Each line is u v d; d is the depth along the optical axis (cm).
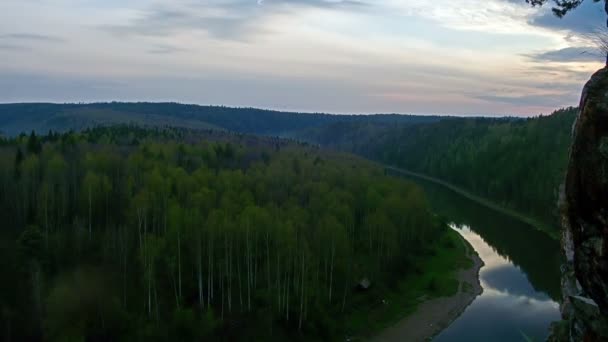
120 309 4912
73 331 4584
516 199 12162
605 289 1066
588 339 1194
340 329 5394
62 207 6681
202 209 6291
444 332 5519
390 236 6900
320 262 6025
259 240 5816
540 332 5444
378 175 10788
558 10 1850
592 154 1078
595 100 1095
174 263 5475
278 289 5356
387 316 5862
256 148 12656
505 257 8256
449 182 16838
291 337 5159
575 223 1143
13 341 4541
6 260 5234
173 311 5041
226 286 5697
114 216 6800
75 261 5616
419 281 6950
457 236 9362
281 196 7875
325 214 6600
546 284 6962
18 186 6731
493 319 5806
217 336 4938
